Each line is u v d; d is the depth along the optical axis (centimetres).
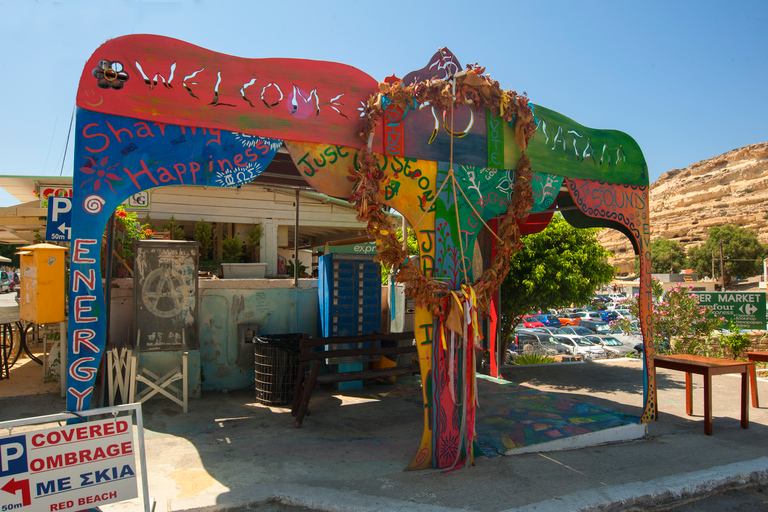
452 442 426
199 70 367
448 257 443
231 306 688
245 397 644
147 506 292
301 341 560
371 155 407
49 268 592
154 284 609
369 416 570
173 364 614
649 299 598
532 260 995
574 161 550
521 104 483
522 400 650
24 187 1023
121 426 284
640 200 607
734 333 1135
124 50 344
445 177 448
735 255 5809
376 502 344
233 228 1293
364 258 723
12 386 646
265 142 388
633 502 373
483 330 923
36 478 257
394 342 752
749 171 9956
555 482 399
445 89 436
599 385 831
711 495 414
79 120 329
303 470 402
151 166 348
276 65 395
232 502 337
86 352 321
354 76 423
